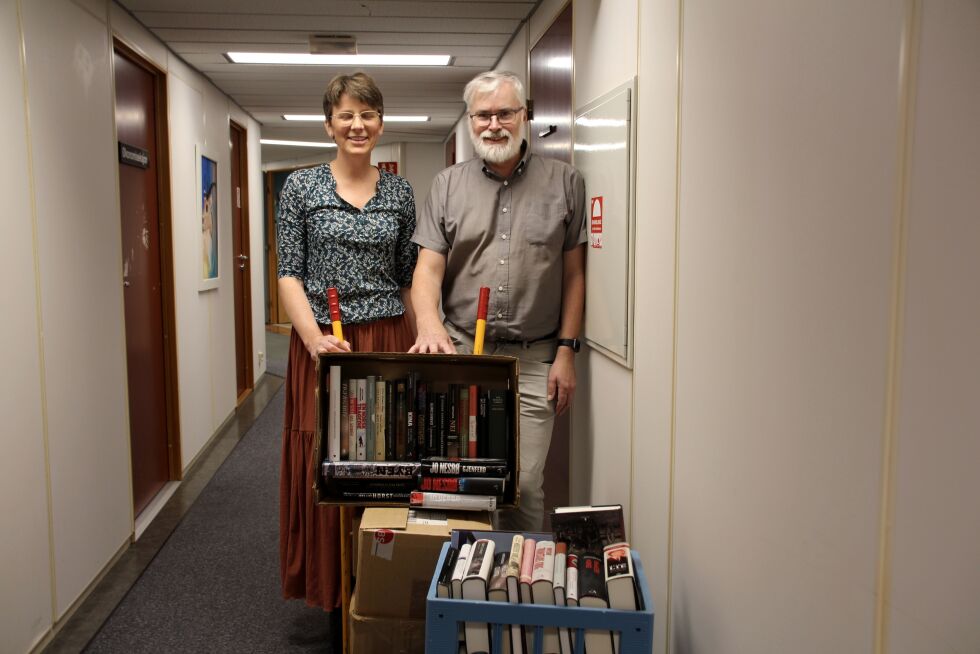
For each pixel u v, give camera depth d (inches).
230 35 166.2
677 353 67.6
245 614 110.4
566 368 98.3
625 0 83.3
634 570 60.2
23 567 91.9
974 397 30.0
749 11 51.2
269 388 294.2
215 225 219.6
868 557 37.8
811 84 42.8
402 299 102.3
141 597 115.6
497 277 95.3
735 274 54.1
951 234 31.1
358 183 95.8
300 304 92.8
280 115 293.3
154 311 164.6
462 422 78.7
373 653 76.7
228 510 156.3
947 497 31.8
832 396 40.9
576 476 113.3
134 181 151.9
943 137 31.5
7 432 87.8
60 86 107.0
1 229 87.0
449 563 62.6
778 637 48.0
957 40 30.6
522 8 150.3
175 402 172.4
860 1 37.7
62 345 105.3
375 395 78.2
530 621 56.2
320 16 155.4
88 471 115.0
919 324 33.3
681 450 67.0
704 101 59.8
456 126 331.0
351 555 86.4
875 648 37.2
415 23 161.9
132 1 139.4
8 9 90.6
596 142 94.5
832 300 40.8
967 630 30.6
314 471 76.0
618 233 84.4
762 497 50.1
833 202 40.5
